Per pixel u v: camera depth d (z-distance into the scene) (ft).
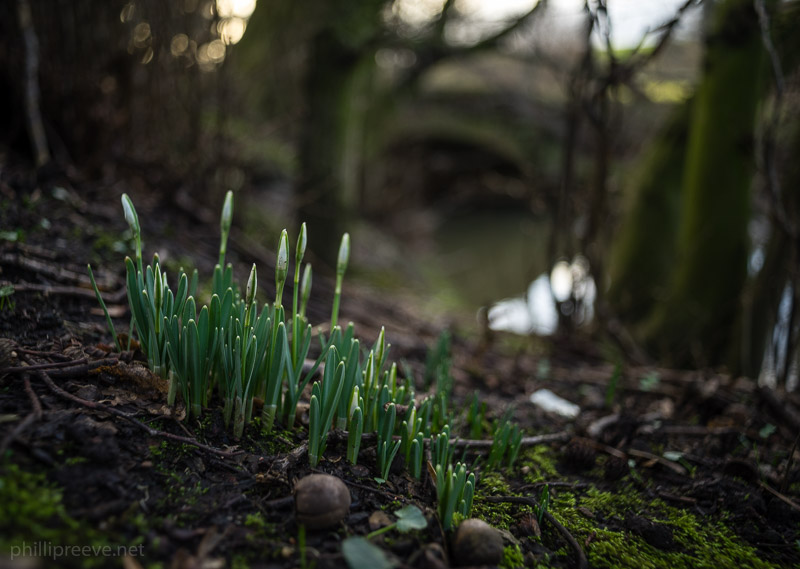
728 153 2.19
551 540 0.99
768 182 1.71
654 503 1.14
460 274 5.44
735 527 1.09
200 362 0.97
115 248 1.56
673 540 1.03
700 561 0.99
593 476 1.22
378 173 6.18
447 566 0.84
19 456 0.83
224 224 1.04
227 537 0.83
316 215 3.05
